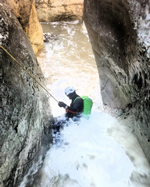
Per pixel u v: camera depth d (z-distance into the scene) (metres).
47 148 2.53
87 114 3.16
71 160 2.46
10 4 2.50
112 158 2.54
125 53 2.79
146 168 2.42
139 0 2.22
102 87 4.65
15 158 1.60
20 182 1.76
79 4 10.66
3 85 1.44
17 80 1.70
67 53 7.74
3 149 1.39
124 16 2.57
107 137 2.97
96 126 3.24
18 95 1.66
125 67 2.95
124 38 2.73
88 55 7.68
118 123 3.49
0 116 1.35
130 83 2.91
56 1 10.30
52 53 7.64
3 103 1.40
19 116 1.64
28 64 2.11
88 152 2.62
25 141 1.79
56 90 5.55
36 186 1.99
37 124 2.13
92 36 3.88
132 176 2.32
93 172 2.34
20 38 2.16
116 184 2.23
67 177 2.24
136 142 2.82
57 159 2.43
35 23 6.35
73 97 3.17
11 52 1.72
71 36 9.32
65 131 3.01
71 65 6.94
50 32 9.63
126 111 3.54
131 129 3.08
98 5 3.19
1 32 1.67
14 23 2.15
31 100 1.96
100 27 3.35
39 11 10.48
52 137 2.84
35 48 7.17
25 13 4.48
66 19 11.14
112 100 4.26
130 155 2.60
